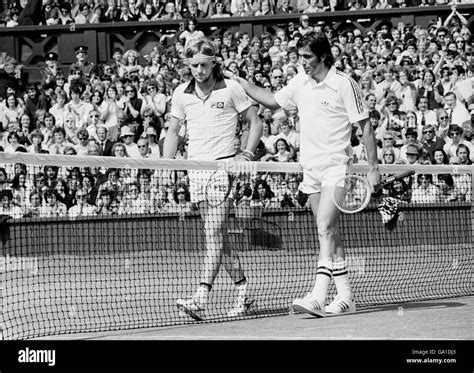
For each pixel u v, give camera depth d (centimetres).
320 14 1858
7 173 1426
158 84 1708
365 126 720
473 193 1253
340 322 671
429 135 1471
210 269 756
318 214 721
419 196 1388
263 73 1670
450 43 1712
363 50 1753
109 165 715
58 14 1998
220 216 762
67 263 1218
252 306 774
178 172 1389
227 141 776
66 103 1747
